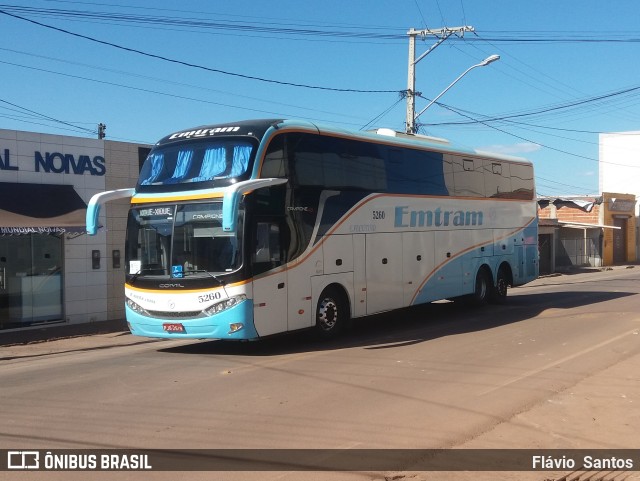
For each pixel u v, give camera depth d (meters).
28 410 7.61
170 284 11.08
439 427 6.69
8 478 5.33
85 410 7.57
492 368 9.69
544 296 21.59
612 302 19.00
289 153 11.49
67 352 12.68
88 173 16.56
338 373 9.43
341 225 12.54
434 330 13.91
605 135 56.16
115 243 17.34
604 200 43.03
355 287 12.84
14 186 14.97
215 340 13.31
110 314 17.22
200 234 10.96
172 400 7.98
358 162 13.05
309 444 6.16
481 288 17.34
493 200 17.67
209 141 11.30
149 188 11.67
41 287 15.97
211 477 5.33
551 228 36.12
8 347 13.24
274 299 11.06
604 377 9.00
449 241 15.76
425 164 14.98
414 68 23.38
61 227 14.73
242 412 7.34
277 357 10.92
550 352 10.97
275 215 11.15
